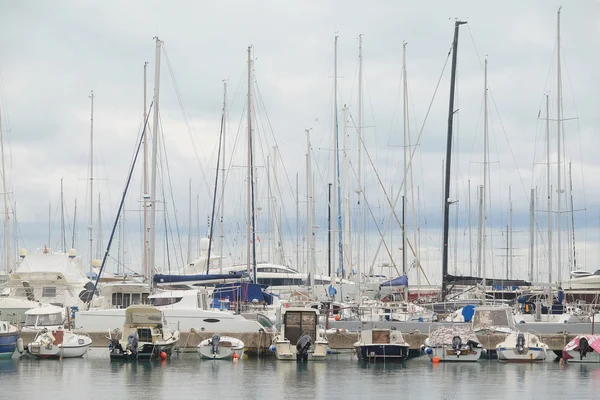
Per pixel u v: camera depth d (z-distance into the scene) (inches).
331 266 2923.2
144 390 1535.4
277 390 1550.2
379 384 1635.1
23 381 1638.8
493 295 2650.1
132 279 2532.0
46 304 2213.3
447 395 1510.8
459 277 2393.0
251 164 2593.5
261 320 2172.7
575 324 2174.0
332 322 2218.3
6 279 2573.8
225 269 2923.2
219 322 2076.8
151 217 2289.6
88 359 1977.1
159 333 1989.4
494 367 1915.6
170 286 2281.0
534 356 1988.2
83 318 2082.9
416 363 1980.8
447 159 2481.5
